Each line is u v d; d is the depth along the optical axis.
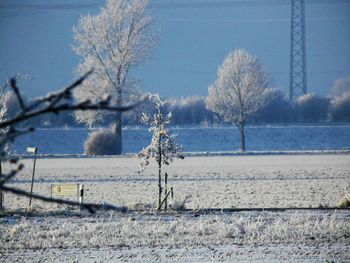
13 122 6.43
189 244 38.38
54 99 6.57
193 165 112.06
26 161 122.50
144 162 57.03
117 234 41.28
